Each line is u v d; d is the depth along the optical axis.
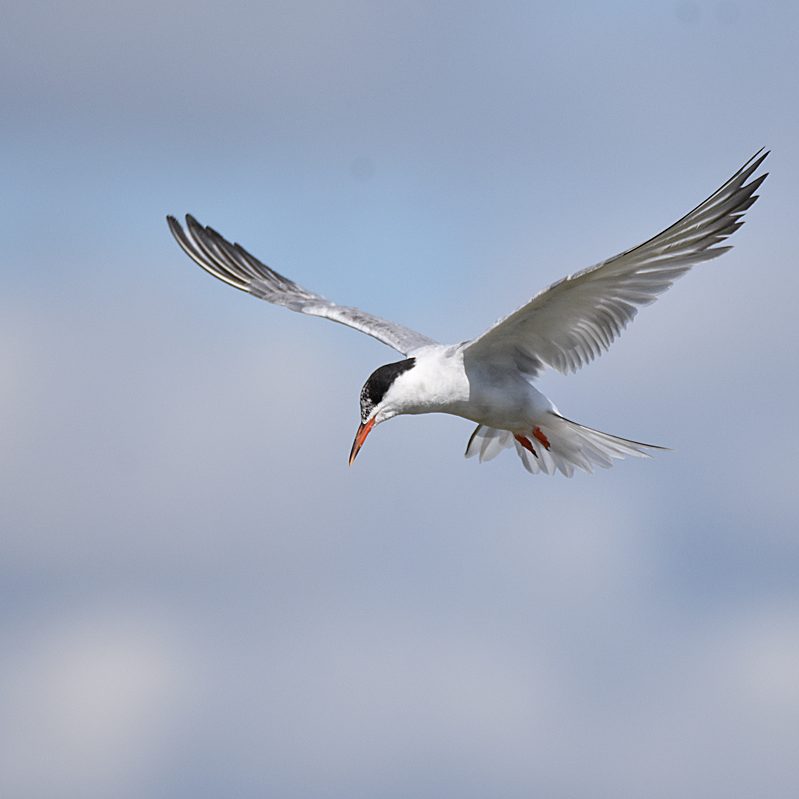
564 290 11.05
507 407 12.08
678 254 10.86
